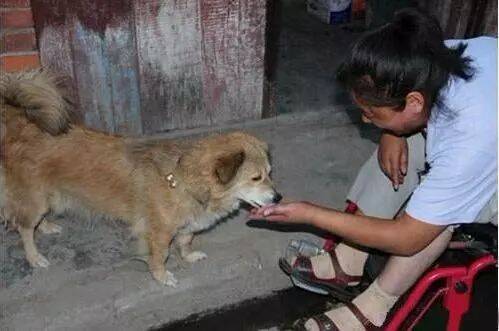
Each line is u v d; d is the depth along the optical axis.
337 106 2.40
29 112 1.43
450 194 1.04
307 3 3.41
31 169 1.46
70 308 1.45
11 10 1.59
